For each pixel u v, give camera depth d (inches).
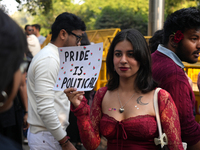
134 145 59.2
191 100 69.3
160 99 60.7
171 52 71.9
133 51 60.9
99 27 818.2
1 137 28.6
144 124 58.4
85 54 61.8
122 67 61.4
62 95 78.8
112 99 64.9
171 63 69.6
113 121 61.3
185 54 71.4
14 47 26.0
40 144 76.2
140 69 63.3
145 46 62.5
